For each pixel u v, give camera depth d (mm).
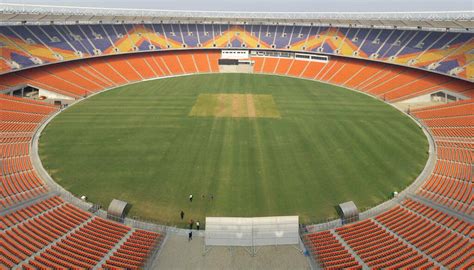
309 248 33250
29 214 36594
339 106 77562
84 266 29453
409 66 90312
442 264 29016
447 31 94188
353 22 110062
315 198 42531
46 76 85188
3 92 74750
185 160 51375
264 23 125812
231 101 80000
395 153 54344
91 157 52000
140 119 67688
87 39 103188
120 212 37469
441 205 39406
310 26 121562
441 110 71188
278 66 112875
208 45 117938
